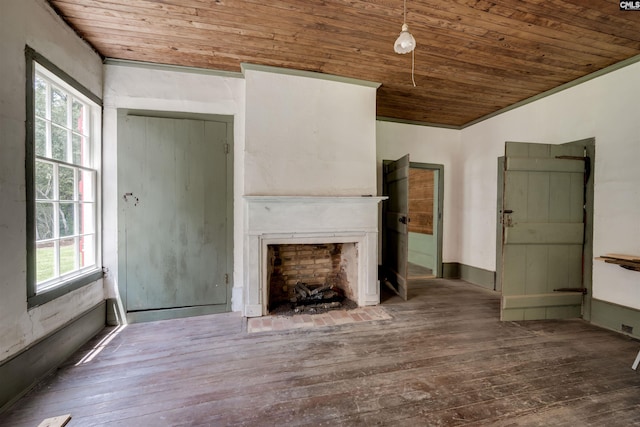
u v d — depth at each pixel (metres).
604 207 2.77
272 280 3.33
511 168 2.83
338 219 3.05
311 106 2.99
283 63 2.79
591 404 1.61
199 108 2.90
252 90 2.83
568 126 3.12
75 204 2.36
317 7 1.98
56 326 2.00
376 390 1.71
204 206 2.93
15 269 1.66
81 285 2.31
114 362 2.02
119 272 2.73
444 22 2.13
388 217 4.11
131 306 2.76
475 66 2.80
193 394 1.67
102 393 1.68
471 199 4.42
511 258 2.83
